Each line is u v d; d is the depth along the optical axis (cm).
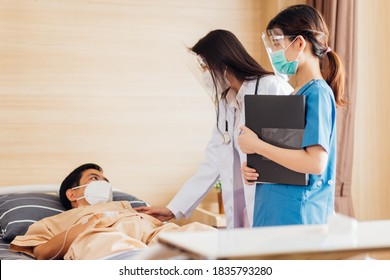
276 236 122
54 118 348
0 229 284
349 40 332
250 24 380
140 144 362
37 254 238
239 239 118
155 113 364
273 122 187
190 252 109
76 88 352
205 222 347
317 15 195
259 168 193
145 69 362
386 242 116
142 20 362
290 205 189
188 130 368
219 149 252
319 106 182
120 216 254
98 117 355
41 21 347
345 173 334
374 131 359
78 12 352
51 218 260
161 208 273
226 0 375
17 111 343
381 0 359
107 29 357
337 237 121
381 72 360
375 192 361
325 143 179
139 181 361
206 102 371
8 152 342
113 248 213
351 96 332
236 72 229
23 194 301
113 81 357
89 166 289
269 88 226
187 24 369
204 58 231
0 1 341
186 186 274
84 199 281
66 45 350
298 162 179
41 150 346
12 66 343
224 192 252
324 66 200
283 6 362
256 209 201
